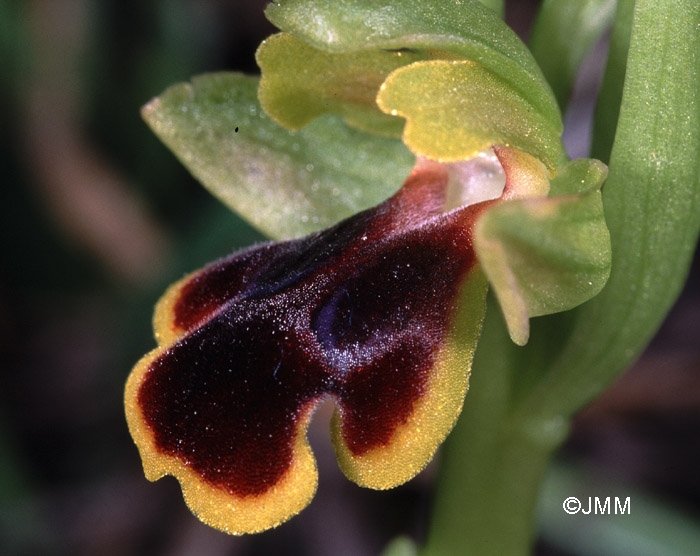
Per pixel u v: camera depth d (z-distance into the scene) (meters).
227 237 0.09
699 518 0.10
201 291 0.06
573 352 0.06
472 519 0.07
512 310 0.05
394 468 0.06
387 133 0.06
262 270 0.06
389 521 0.10
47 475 0.10
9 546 0.09
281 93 0.06
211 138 0.07
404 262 0.06
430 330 0.06
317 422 0.10
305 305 0.06
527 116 0.06
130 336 0.10
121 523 0.10
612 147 0.06
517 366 0.07
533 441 0.07
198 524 0.10
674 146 0.06
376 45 0.06
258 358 0.06
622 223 0.06
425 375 0.06
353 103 0.06
